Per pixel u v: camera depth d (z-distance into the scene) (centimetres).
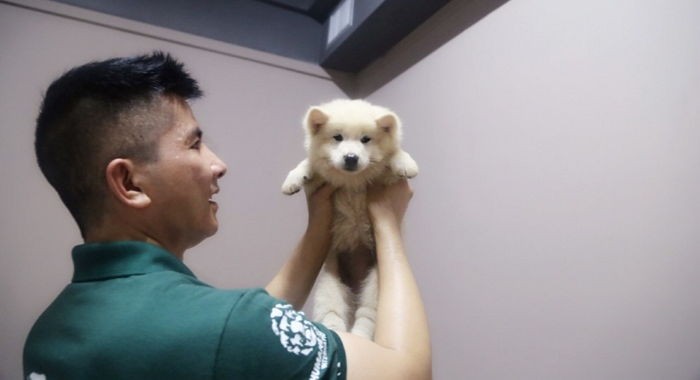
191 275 90
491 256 170
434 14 229
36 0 239
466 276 181
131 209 88
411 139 233
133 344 71
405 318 97
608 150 132
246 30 283
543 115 157
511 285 159
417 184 222
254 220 267
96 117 85
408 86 243
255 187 269
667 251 112
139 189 88
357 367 80
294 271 136
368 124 143
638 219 120
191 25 271
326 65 294
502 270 164
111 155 86
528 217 156
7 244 221
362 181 141
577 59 147
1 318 217
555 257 144
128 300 77
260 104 278
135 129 87
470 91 196
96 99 85
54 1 244
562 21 155
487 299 169
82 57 244
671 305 110
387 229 123
